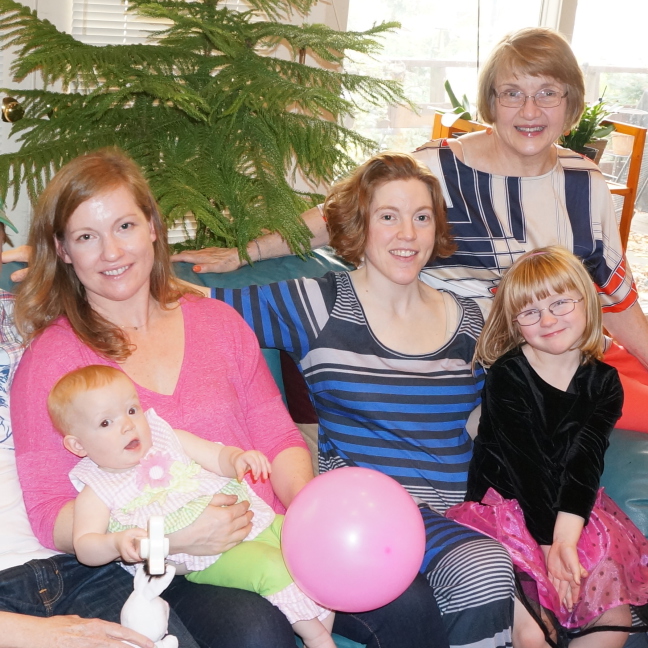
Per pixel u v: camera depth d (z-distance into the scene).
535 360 1.81
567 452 1.73
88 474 1.40
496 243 1.99
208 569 1.42
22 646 1.21
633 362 2.08
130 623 1.24
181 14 2.06
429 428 1.73
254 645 1.27
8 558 1.38
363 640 1.45
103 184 1.44
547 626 1.61
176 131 2.01
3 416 1.47
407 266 1.70
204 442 1.50
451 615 1.44
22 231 2.40
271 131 2.04
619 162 3.59
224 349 1.63
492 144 2.00
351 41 2.11
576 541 1.64
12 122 2.21
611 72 3.67
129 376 1.52
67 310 1.51
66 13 2.31
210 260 1.95
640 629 1.65
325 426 1.76
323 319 1.74
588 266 2.01
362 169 1.74
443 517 1.59
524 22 3.39
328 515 1.31
